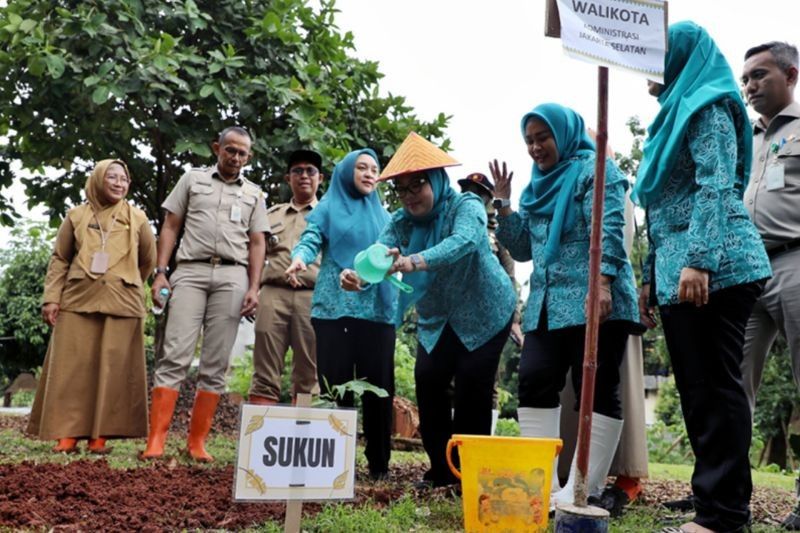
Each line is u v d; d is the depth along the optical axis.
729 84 2.79
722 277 2.67
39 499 2.91
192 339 4.75
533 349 3.36
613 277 3.15
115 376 4.84
